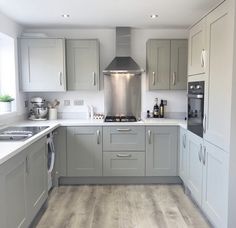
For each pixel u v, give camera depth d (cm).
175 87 402
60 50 383
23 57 383
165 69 399
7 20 345
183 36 424
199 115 280
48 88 388
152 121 386
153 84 401
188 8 309
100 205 313
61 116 429
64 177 381
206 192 261
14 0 278
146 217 283
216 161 235
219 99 228
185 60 398
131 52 425
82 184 384
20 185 217
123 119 400
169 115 434
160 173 378
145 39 423
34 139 246
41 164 279
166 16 345
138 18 355
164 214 289
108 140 373
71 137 371
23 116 404
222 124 221
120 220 277
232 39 201
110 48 424
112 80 427
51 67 385
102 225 267
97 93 430
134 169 377
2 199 182
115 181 385
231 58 203
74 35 422
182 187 372
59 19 359
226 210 212
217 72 232
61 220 277
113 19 360
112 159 377
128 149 374
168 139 374
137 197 336
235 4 197
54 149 358
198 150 284
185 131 339
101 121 388
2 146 210
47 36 399
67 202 321
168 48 396
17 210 210
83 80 395
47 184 304
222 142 221
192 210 299
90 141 373
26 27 405
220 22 226
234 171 208
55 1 282
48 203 318
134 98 430
